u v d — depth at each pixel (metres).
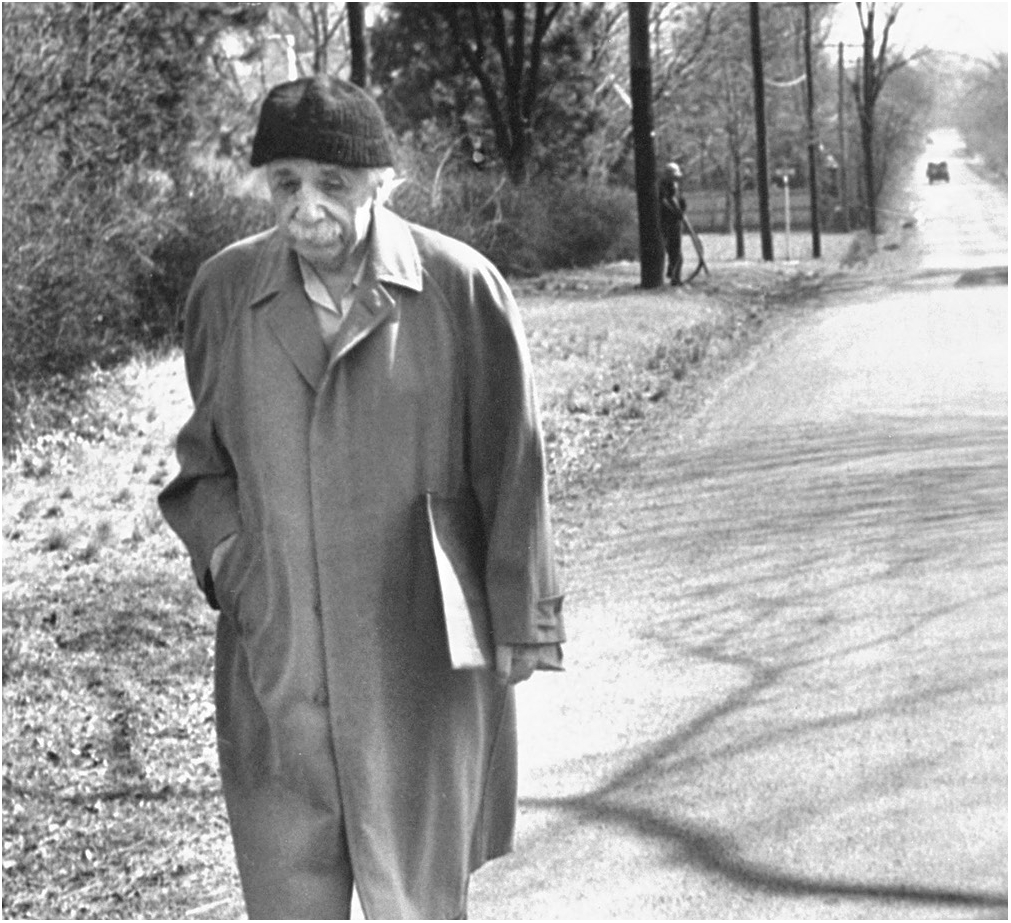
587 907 5.60
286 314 4.02
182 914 5.76
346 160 3.90
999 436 14.52
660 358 20.58
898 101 106.75
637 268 38.62
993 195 121.19
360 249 4.01
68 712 7.53
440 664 4.07
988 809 6.32
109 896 5.90
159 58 19.88
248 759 4.19
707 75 60.72
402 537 4.02
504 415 4.10
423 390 4.02
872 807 6.38
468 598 4.03
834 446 14.33
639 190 31.62
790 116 79.62
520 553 4.07
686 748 7.11
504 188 32.91
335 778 4.06
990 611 8.99
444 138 33.84
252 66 24.84
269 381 4.01
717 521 11.55
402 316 4.01
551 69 45.00
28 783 6.78
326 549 3.98
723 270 40.59
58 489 12.09
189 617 8.91
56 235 14.05
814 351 21.94
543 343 20.89
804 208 88.38
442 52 43.53
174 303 17.84
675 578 10.04
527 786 6.74
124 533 10.83
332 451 3.97
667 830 6.24
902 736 7.14
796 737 7.18
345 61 46.28
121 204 16.14
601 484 13.16
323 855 4.11
